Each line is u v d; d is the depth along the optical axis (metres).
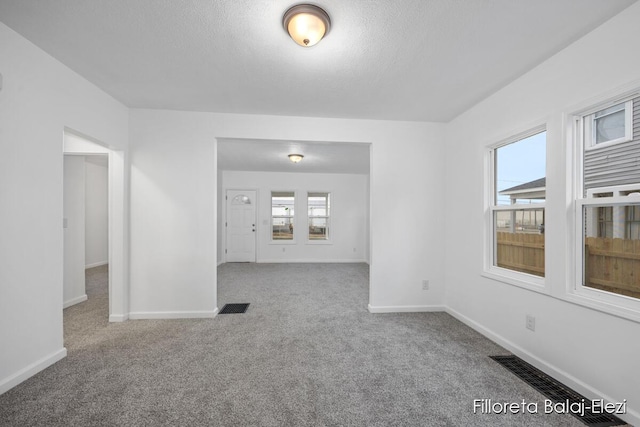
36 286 1.89
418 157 3.28
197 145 3.00
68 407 1.58
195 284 3.01
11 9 1.51
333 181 7.23
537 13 1.52
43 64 1.92
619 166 1.60
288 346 2.37
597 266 1.72
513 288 2.27
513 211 2.40
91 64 2.09
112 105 2.66
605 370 1.59
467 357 2.19
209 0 1.43
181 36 1.75
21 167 1.78
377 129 3.22
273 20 1.59
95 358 2.13
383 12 1.51
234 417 1.52
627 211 1.58
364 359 2.15
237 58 1.99
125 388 1.77
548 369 1.94
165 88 2.47
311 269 6.07
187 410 1.57
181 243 2.99
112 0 1.44
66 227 3.39
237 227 7.02
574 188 1.82
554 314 1.91
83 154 2.91
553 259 1.91
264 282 4.78
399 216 3.25
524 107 2.17
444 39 1.75
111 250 2.88
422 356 2.21
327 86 2.41
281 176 7.09
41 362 1.93
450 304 3.19
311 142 3.22
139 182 2.94
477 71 2.14
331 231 7.21
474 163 2.79
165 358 2.15
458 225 3.05
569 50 1.80
